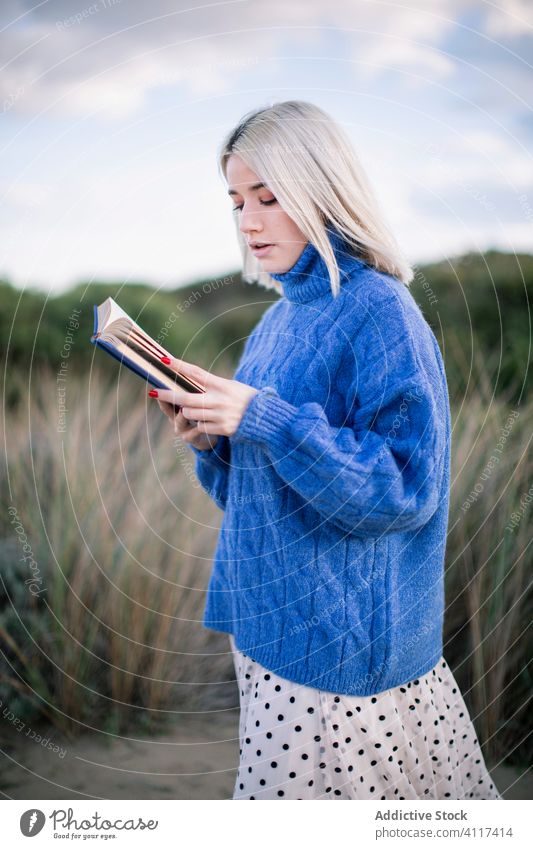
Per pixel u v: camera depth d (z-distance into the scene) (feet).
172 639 7.53
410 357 3.59
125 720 7.28
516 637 6.76
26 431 9.21
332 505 3.52
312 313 3.96
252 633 4.08
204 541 8.13
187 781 6.41
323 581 3.82
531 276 9.89
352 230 3.78
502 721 6.70
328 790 3.86
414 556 4.06
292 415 3.56
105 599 7.42
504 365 8.96
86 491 8.13
